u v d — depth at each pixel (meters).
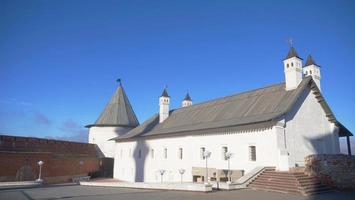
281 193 18.75
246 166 25.70
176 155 34.34
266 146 24.31
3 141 38.53
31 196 19.61
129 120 54.31
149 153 39.56
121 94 57.38
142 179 40.19
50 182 40.94
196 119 35.38
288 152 24.20
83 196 19.33
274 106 26.42
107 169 50.47
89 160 47.88
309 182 19.78
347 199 16.31
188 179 31.91
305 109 26.84
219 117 31.67
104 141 51.94
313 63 30.30
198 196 18.02
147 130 42.31
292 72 27.47
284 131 24.36
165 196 18.44
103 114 54.91
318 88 27.69
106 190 24.27
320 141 27.34
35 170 39.88
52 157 42.06
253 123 25.06
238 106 31.30
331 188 19.92
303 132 26.02
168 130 36.97
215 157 28.98
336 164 20.45
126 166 44.94
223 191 20.08
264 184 20.78
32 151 40.97
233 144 27.31
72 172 44.62
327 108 28.11
